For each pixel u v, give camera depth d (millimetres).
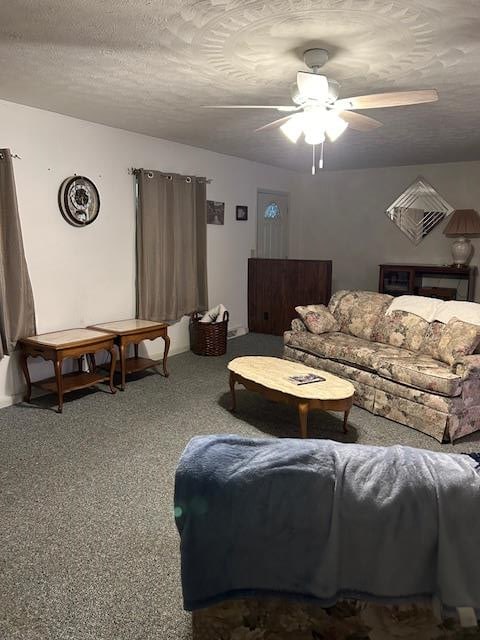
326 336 4637
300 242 7902
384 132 4598
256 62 2758
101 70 2912
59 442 3229
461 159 6184
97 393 4230
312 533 1393
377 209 7113
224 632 1533
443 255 6629
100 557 2113
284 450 1554
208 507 1446
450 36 2367
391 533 1360
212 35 2379
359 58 2680
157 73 2963
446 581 1321
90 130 4348
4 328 3740
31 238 3986
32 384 3939
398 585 1375
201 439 1676
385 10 2092
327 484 1413
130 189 4852
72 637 1701
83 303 4504
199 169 5688
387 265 6625
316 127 2781
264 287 6773
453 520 1344
